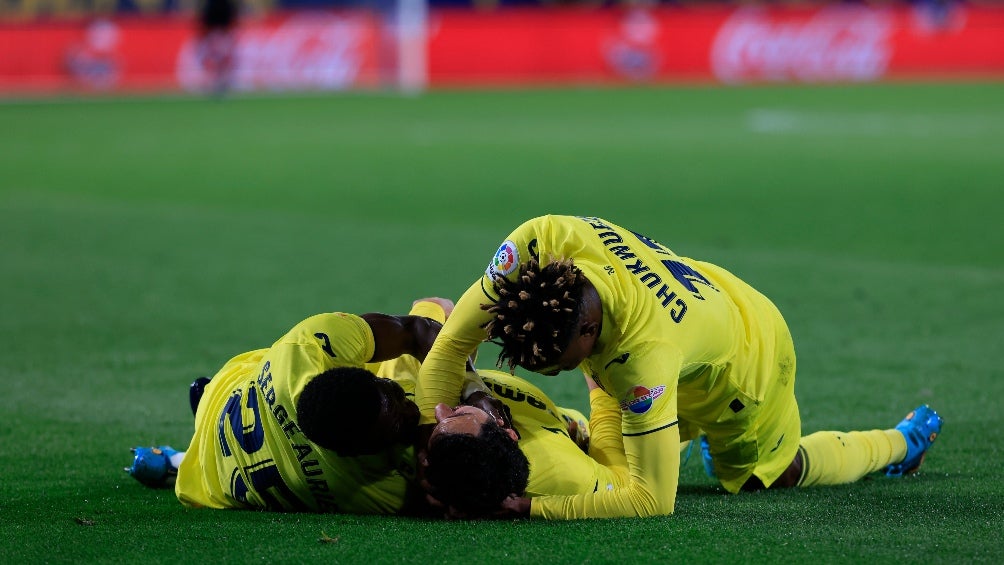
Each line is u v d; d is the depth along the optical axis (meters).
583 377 22.27
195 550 12.08
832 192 49.56
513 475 12.45
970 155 61.69
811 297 29.17
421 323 14.26
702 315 13.40
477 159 63.12
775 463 15.22
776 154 63.44
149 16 115.12
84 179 57.66
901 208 45.00
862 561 11.55
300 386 13.09
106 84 115.00
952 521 13.15
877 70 113.88
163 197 51.53
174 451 15.85
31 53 113.56
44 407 20.61
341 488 13.39
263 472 13.56
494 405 13.38
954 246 36.91
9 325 27.56
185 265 35.50
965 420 19.09
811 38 114.00
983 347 23.98
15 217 45.78
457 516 13.10
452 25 117.94
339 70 117.25
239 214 46.31
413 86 117.44
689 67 116.31
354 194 51.53
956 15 113.12
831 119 81.69
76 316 28.53
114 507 14.45
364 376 12.44
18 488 15.61
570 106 94.75
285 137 75.44
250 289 31.67
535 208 46.75
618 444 14.26
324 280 32.75
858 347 24.12
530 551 11.84
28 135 77.56
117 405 20.81
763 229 40.75
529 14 117.50
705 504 14.26
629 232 13.92
